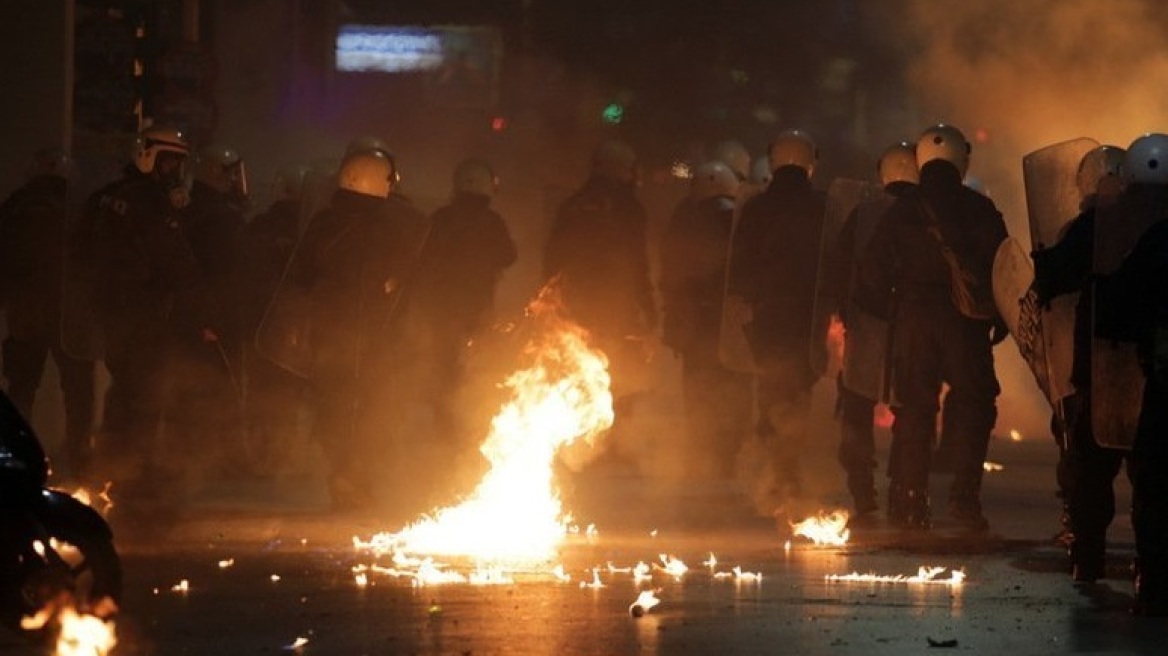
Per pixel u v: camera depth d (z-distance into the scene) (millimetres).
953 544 24094
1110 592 20031
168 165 26734
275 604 18766
